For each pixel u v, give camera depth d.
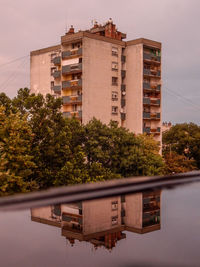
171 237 1.25
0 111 22.58
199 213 1.74
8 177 18.89
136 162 35.66
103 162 35.22
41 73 57.34
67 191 1.90
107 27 51.91
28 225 1.39
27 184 21.06
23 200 1.68
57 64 53.81
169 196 2.21
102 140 34.00
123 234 1.32
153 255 1.00
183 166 57.03
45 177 27.55
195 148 62.28
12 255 0.98
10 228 1.34
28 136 23.28
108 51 50.53
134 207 1.87
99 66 49.53
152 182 2.48
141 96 51.84
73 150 32.41
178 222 1.52
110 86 50.94
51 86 55.81
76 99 49.06
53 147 27.80
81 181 27.25
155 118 54.19
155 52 55.06
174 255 1.00
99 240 1.21
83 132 33.91
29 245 1.11
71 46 50.84
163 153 64.06
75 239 1.22
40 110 28.05
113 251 1.04
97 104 49.41
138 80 52.09
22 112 29.16
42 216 1.53
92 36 48.62
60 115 29.75
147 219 1.61
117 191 2.20
